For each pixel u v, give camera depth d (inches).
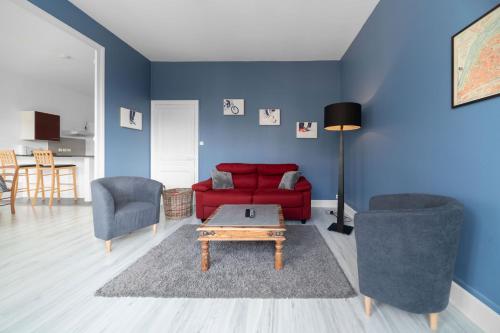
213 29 123.4
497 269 46.8
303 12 108.3
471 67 52.0
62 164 173.8
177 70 164.6
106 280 66.2
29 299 57.4
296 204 120.0
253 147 163.9
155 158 166.2
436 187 64.6
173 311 53.4
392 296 47.8
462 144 55.4
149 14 110.3
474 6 51.9
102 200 83.5
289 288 62.1
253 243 93.6
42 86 214.8
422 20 70.6
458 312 53.2
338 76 160.4
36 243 92.8
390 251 46.6
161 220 125.3
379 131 100.4
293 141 162.9
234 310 53.9
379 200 65.9
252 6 104.3
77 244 91.9
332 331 47.6
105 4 103.0
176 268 72.7
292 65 162.1
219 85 164.2
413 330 47.6
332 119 102.2
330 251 86.0
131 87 143.2
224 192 123.9
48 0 91.4
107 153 123.1
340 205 106.7
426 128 69.0
